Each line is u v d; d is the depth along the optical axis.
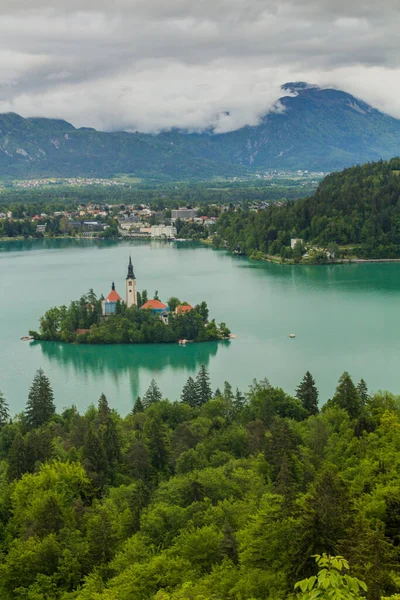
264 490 125.50
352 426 164.75
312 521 91.75
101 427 172.00
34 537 116.06
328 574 49.78
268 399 196.50
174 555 106.50
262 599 87.62
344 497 99.62
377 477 125.44
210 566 102.94
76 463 150.75
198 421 186.12
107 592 96.31
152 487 149.25
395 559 91.81
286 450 140.00
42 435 165.50
